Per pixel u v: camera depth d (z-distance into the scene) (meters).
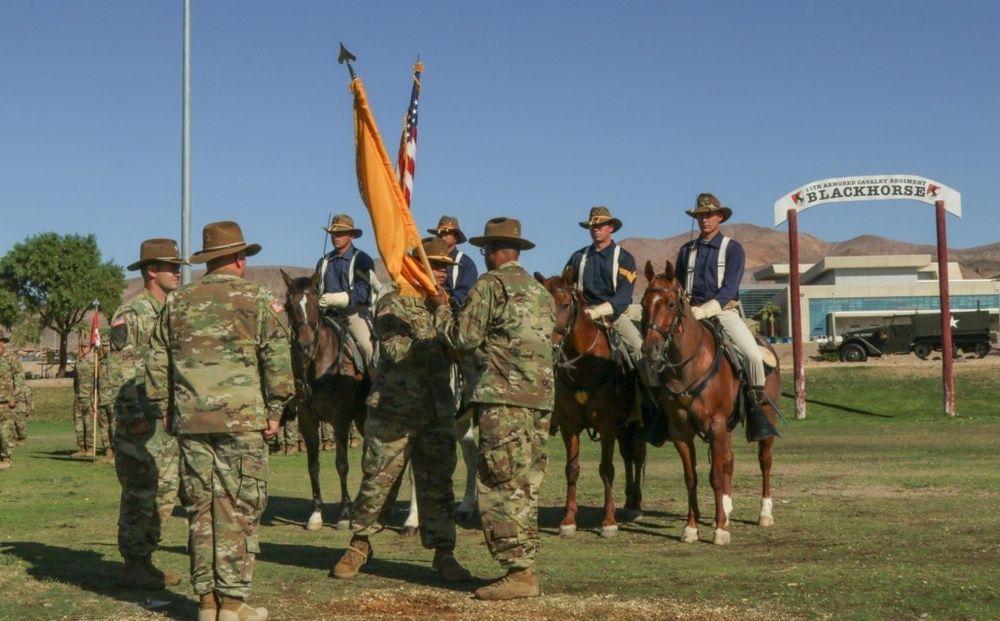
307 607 7.89
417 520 11.93
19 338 86.38
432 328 9.00
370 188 8.95
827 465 19.70
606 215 12.19
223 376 7.28
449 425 9.03
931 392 36.56
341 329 12.53
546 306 8.53
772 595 8.14
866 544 10.73
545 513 13.73
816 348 64.31
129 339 8.46
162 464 8.66
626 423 11.90
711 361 10.99
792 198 33.53
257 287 7.51
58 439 32.22
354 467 21.03
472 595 8.28
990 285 94.50
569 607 7.79
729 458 12.06
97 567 9.62
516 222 8.61
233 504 7.25
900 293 94.19
